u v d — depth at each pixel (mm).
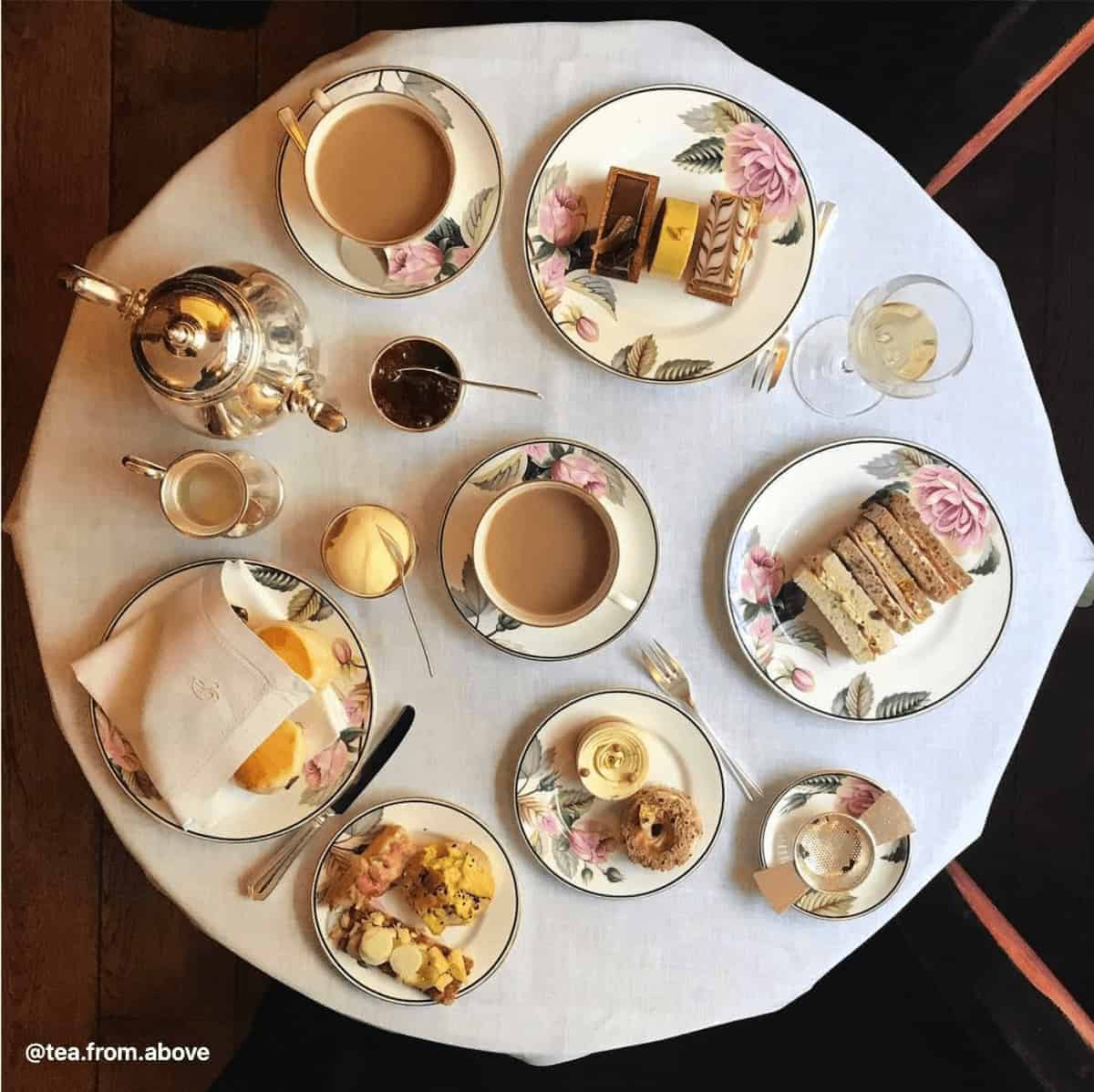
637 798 890
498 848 900
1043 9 967
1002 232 1666
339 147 841
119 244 885
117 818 896
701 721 920
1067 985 1604
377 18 1551
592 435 913
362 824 893
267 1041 1142
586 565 879
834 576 893
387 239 846
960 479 904
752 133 875
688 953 917
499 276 900
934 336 887
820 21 1170
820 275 917
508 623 890
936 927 1067
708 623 923
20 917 1543
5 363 1550
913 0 1092
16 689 1533
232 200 888
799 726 930
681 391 913
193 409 807
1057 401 1686
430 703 912
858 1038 1157
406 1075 1132
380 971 894
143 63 1559
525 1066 1158
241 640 839
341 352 899
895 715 912
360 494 908
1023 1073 958
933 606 912
